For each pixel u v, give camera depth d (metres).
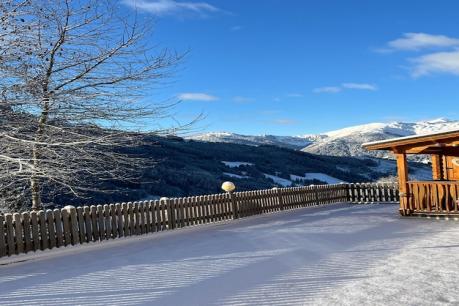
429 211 14.67
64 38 12.41
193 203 14.88
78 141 11.71
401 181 15.32
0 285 7.21
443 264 7.64
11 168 12.14
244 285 6.69
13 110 11.77
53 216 10.58
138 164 13.35
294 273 7.33
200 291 6.46
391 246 9.58
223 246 10.16
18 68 11.73
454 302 5.54
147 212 13.09
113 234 11.96
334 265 7.84
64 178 11.84
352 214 16.41
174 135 13.30
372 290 6.18
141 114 12.72
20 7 11.98
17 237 9.80
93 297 6.35
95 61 12.62
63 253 9.97
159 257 9.08
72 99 11.95
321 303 5.68
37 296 6.48
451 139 14.39
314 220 14.72
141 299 6.19
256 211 17.70
